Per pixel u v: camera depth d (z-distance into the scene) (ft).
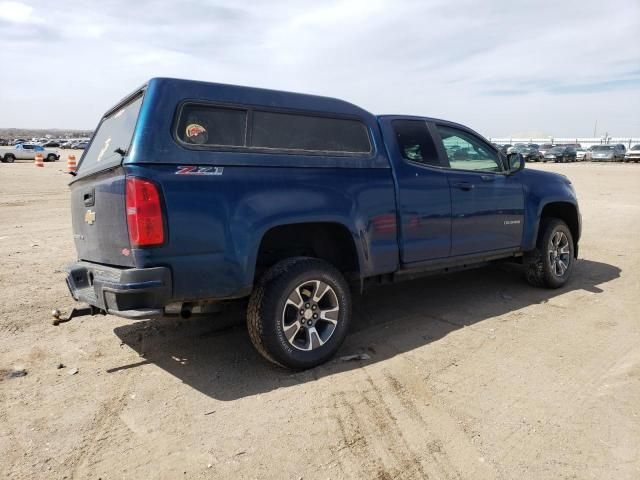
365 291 19.29
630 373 11.94
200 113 11.04
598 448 9.02
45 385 11.62
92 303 11.01
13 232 31.48
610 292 18.78
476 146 17.17
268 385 11.57
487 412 10.27
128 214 10.12
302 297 12.19
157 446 9.23
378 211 13.60
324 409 10.44
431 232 15.01
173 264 10.36
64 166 109.29
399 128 14.83
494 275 21.54
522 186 17.99
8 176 77.82
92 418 10.20
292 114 12.42
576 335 14.42
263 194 11.41
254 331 11.68
